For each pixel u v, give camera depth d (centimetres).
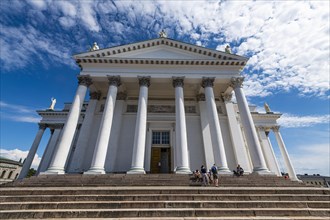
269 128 3244
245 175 1625
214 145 1864
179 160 1736
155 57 2273
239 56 2191
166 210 810
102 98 2578
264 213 820
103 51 2205
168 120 2464
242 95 2059
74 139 2788
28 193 1005
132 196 957
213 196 976
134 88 2547
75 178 1456
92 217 781
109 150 2178
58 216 780
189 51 2306
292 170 2878
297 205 900
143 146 1803
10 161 5828
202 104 2491
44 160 2850
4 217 772
